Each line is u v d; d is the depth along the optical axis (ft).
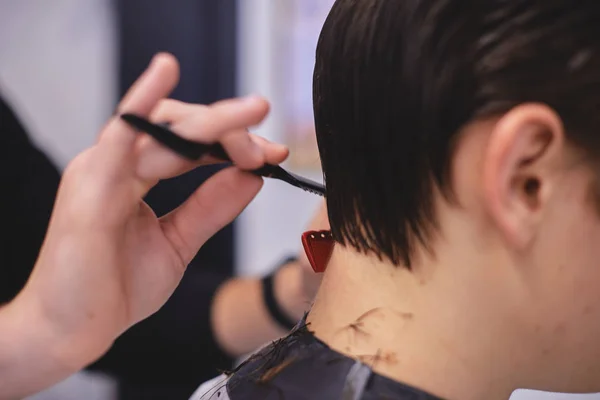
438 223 1.11
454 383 1.13
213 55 4.67
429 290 1.13
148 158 1.18
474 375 1.15
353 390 1.08
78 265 1.26
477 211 1.08
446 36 1.04
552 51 1.00
